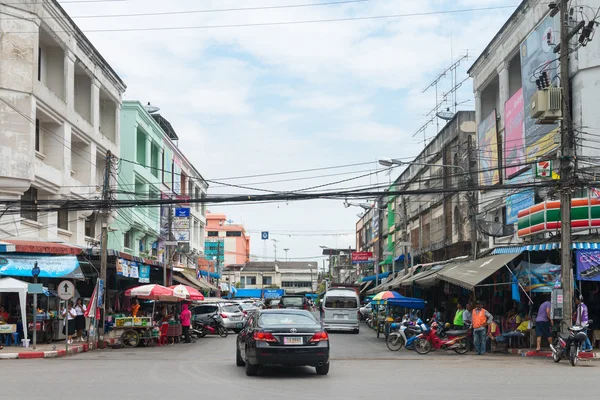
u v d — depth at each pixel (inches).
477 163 1293.1
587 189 869.8
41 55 1157.7
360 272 3196.4
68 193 1159.0
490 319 835.4
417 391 458.9
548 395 434.9
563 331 745.0
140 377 546.3
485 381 519.2
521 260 917.2
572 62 893.2
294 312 605.6
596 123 859.4
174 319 1119.0
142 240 1689.2
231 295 3142.2
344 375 572.1
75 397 424.2
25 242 949.8
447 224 1535.4
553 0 936.3
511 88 1168.8
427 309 1462.8
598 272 778.8
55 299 1040.2
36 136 1122.7
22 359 751.1
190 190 2338.8
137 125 1614.2
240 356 649.0
